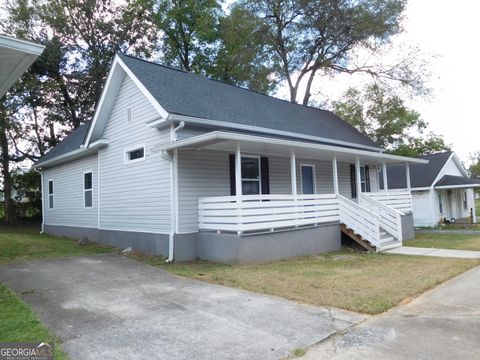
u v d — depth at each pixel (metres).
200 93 11.98
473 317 4.83
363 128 30.48
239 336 4.32
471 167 51.00
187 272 8.12
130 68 11.09
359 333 4.34
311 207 11.07
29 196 24.11
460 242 12.97
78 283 7.18
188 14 28.75
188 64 29.62
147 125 10.45
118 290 6.61
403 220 14.48
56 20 24.80
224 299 5.89
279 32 24.30
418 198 22.42
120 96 12.23
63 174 16.41
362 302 5.47
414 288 6.25
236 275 7.60
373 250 11.13
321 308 5.30
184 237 9.80
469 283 6.70
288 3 23.19
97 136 13.20
